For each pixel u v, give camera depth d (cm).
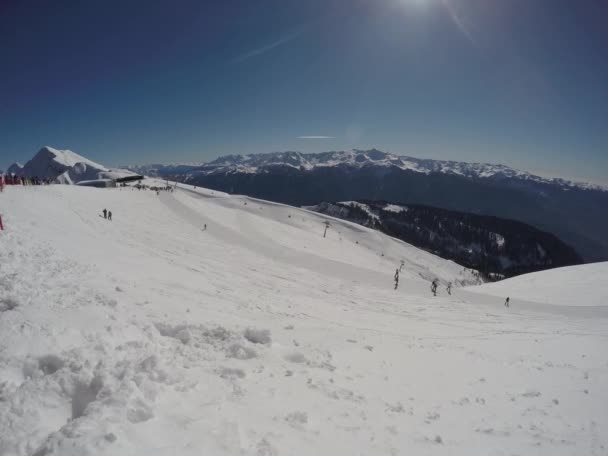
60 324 623
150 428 396
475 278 12975
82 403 458
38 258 1088
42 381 461
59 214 2572
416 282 3659
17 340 538
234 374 612
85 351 549
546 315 2672
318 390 631
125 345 618
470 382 845
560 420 664
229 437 411
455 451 505
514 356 1248
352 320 1675
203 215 6009
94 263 1296
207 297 1330
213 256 2952
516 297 3672
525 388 841
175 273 1695
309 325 1284
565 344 1564
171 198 7062
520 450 535
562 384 896
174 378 526
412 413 616
